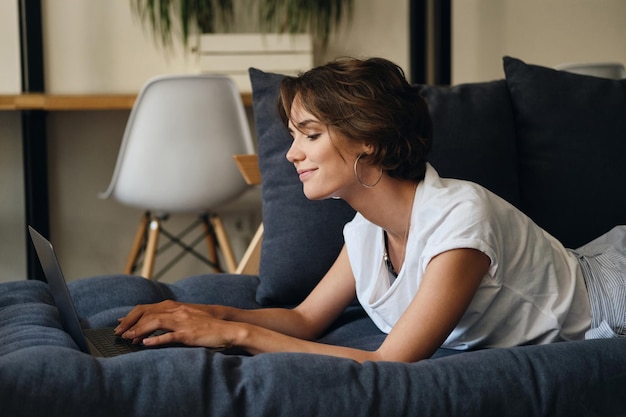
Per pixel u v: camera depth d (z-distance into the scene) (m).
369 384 1.32
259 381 1.31
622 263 1.84
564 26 4.55
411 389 1.33
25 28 3.91
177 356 1.32
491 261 1.61
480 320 1.70
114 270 4.23
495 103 2.23
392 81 1.64
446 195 1.64
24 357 1.26
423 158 1.69
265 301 2.18
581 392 1.40
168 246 4.25
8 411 1.21
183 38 4.06
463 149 2.16
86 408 1.24
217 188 3.47
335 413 1.29
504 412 1.36
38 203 3.94
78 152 4.13
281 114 1.75
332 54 4.30
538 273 1.73
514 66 2.29
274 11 4.13
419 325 1.54
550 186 2.19
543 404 1.38
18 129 4.04
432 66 4.18
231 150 3.44
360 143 1.62
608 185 2.19
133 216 4.23
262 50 3.93
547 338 1.75
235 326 1.60
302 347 1.59
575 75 2.29
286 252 2.14
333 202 2.15
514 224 1.72
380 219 1.71
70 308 1.57
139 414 1.25
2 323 1.69
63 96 3.38
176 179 3.41
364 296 1.86
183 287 2.19
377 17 4.34
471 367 1.38
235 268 3.71
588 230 2.19
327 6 4.12
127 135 3.35
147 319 1.65
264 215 2.22
